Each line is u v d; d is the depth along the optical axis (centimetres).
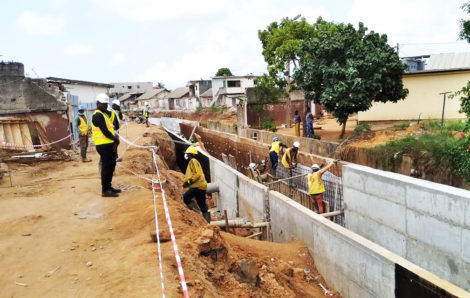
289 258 870
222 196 1698
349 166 1015
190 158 938
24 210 727
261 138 2239
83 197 809
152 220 646
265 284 637
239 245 832
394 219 856
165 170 1552
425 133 1384
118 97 9281
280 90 3219
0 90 1770
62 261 510
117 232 612
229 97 5231
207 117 5016
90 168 1176
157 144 2277
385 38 1803
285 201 1041
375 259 660
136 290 427
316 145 1644
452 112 1969
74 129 2058
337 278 785
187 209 817
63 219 673
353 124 2592
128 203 754
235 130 2780
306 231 914
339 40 1709
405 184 810
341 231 766
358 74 1656
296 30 2866
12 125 1393
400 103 2053
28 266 496
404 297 600
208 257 566
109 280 453
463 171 938
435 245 749
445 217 718
